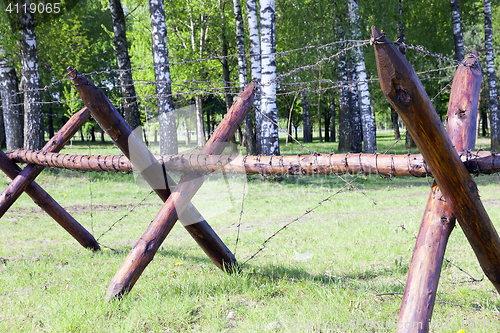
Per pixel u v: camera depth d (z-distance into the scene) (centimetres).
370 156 232
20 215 737
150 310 299
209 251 372
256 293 342
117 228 645
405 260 430
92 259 463
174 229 647
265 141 1111
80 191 981
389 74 151
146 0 2006
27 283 380
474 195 192
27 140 1193
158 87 1105
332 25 1498
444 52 2073
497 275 225
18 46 1274
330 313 288
